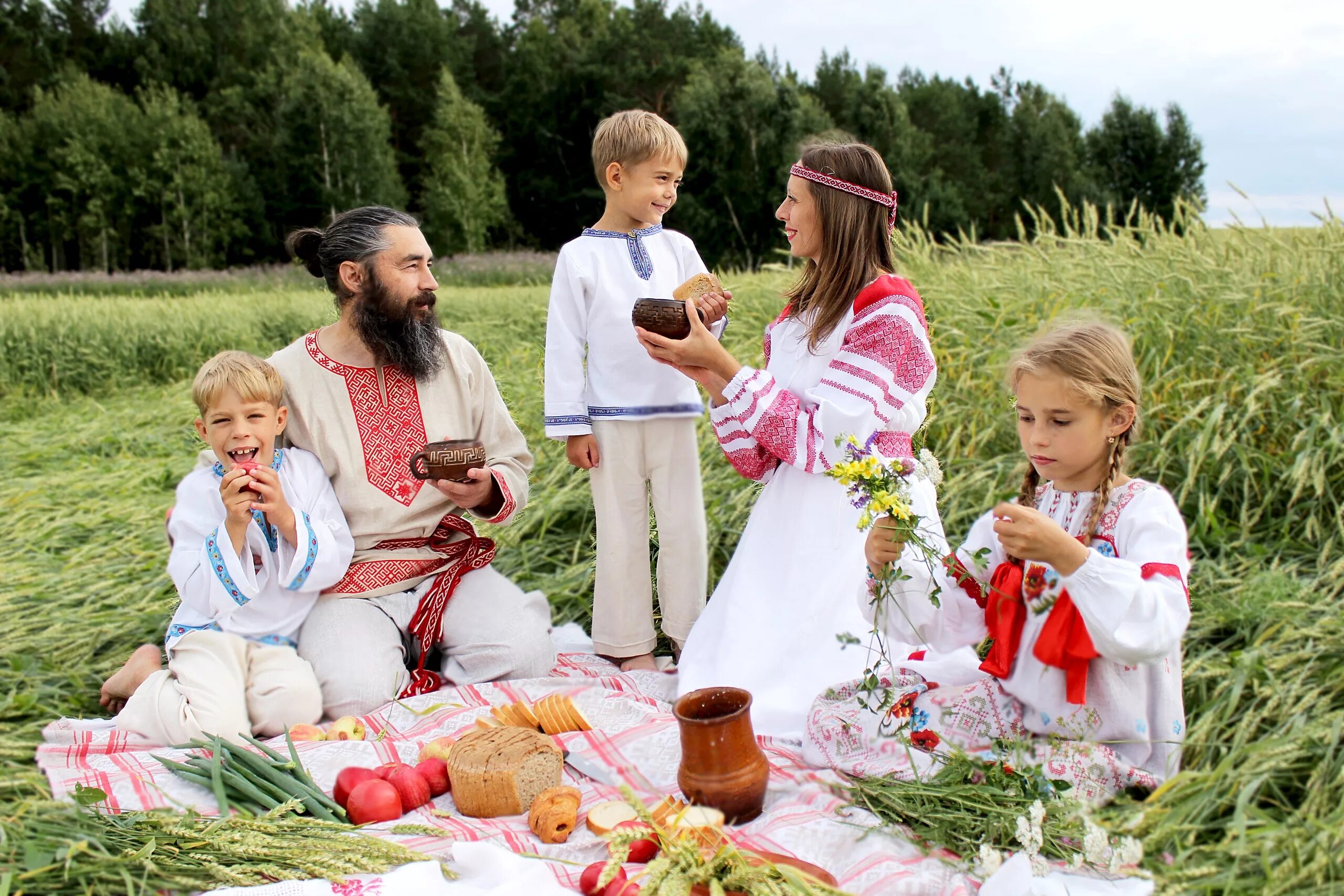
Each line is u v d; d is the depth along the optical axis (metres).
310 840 2.04
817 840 2.12
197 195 48.12
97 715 3.16
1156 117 43.47
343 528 3.10
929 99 52.97
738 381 2.83
